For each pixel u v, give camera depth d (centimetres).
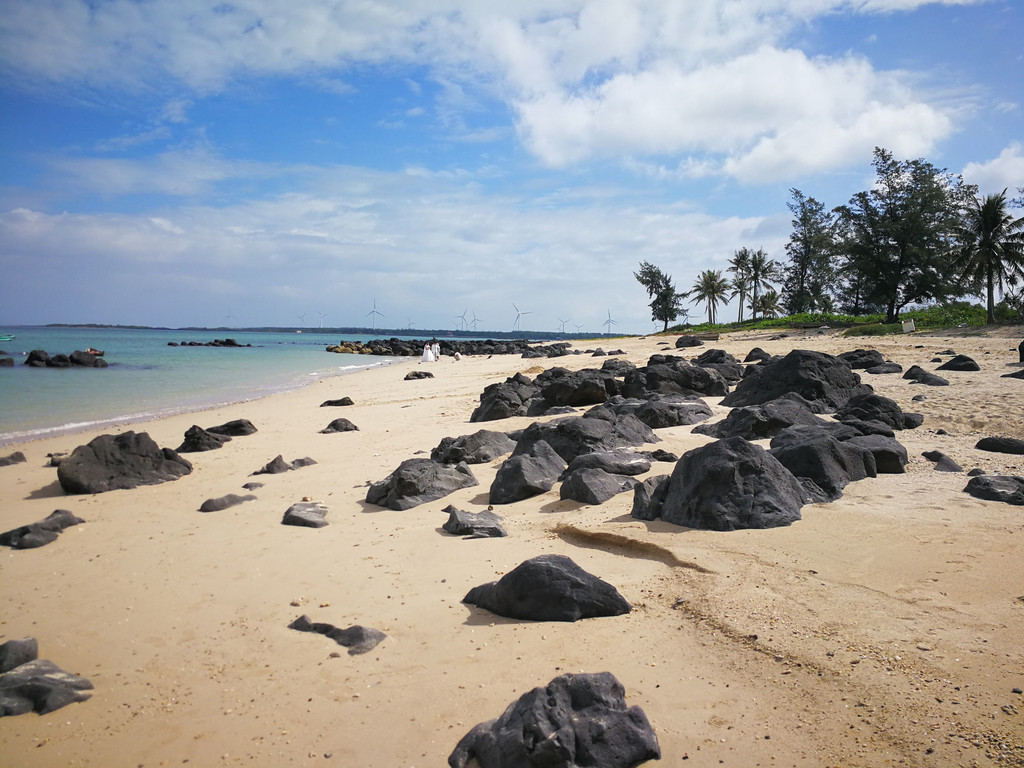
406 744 427
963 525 744
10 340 8706
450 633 572
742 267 9275
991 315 4366
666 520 825
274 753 427
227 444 1648
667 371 1980
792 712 429
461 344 8550
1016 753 372
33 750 441
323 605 652
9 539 893
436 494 1054
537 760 383
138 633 613
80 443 1688
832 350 3262
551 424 1252
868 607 557
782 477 830
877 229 5522
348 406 2412
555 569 598
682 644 524
